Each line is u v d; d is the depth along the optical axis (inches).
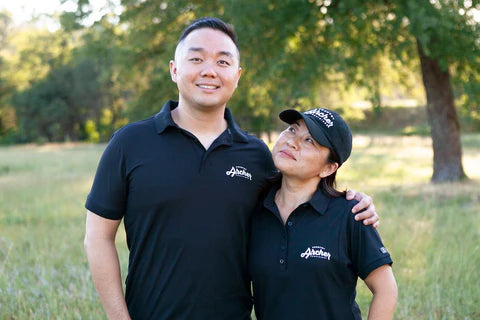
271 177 95.2
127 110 589.9
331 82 489.7
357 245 87.0
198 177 86.6
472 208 318.7
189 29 92.3
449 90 466.3
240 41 384.8
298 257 87.0
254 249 92.0
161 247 86.3
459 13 354.6
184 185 85.7
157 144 87.3
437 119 469.7
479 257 200.5
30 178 577.9
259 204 94.5
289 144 91.0
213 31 91.0
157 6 478.3
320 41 429.7
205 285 86.4
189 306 86.0
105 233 88.5
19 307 154.5
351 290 89.3
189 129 91.5
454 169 467.2
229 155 90.2
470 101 442.3
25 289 170.6
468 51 376.8
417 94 584.7
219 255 87.1
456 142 467.8
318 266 86.1
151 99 566.9
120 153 87.2
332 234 87.3
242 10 369.7
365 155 852.0
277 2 376.5
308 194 93.0
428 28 362.6
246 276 93.7
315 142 90.7
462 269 187.6
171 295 86.2
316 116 92.3
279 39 393.1
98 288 87.6
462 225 260.1
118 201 88.0
